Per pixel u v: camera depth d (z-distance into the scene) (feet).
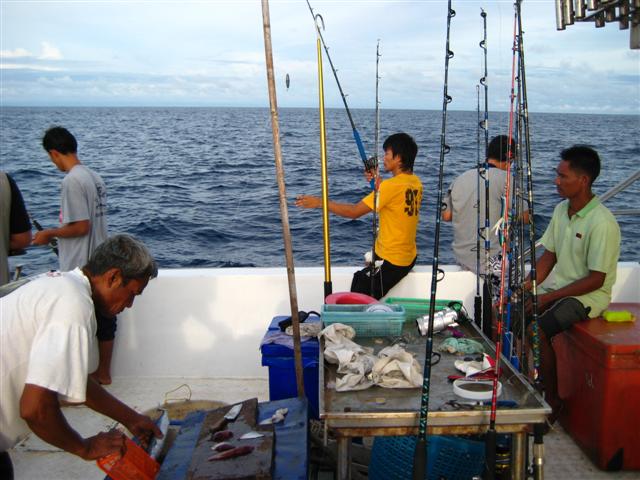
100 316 6.80
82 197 12.35
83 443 6.44
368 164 12.52
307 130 164.55
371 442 10.63
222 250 33.14
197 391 12.91
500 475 8.04
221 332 13.43
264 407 8.08
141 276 6.47
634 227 37.35
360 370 7.50
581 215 10.71
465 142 95.81
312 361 9.48
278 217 41.42
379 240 12.87
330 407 6.88
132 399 12.56
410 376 7.36
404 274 12.75
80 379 6.02
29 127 205.46
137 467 6.73
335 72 11.93
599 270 10.36
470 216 13.32
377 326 9.11
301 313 10.75
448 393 7.28
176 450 7.13
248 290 13.29
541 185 47.47
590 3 10.03
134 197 52.60
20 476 10.09
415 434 6.77
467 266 13.48
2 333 6.05
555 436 11.04
